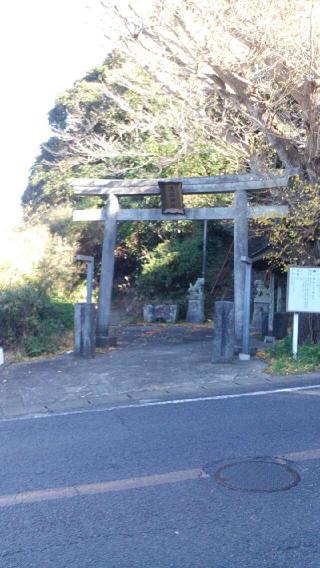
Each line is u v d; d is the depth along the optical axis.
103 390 10.18
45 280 16.27
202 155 18.08
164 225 21.12
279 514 4.83
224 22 11.07
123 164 19.17
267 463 5.98
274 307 15.69
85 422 8.09
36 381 11.11
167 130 14.64
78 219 14.63
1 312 13.52
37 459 6.51
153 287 20.52
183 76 12.12
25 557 4.33
